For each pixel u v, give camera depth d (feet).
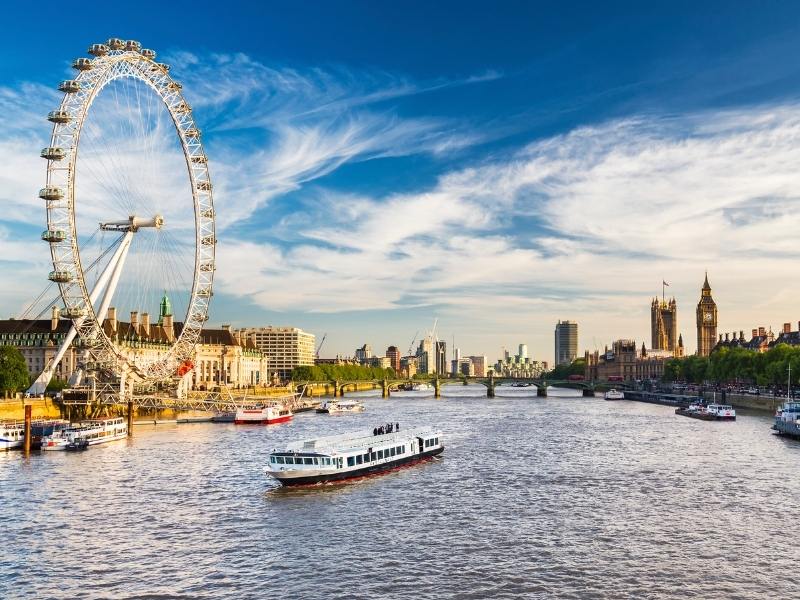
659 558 284.41
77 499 384.88
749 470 467.52
